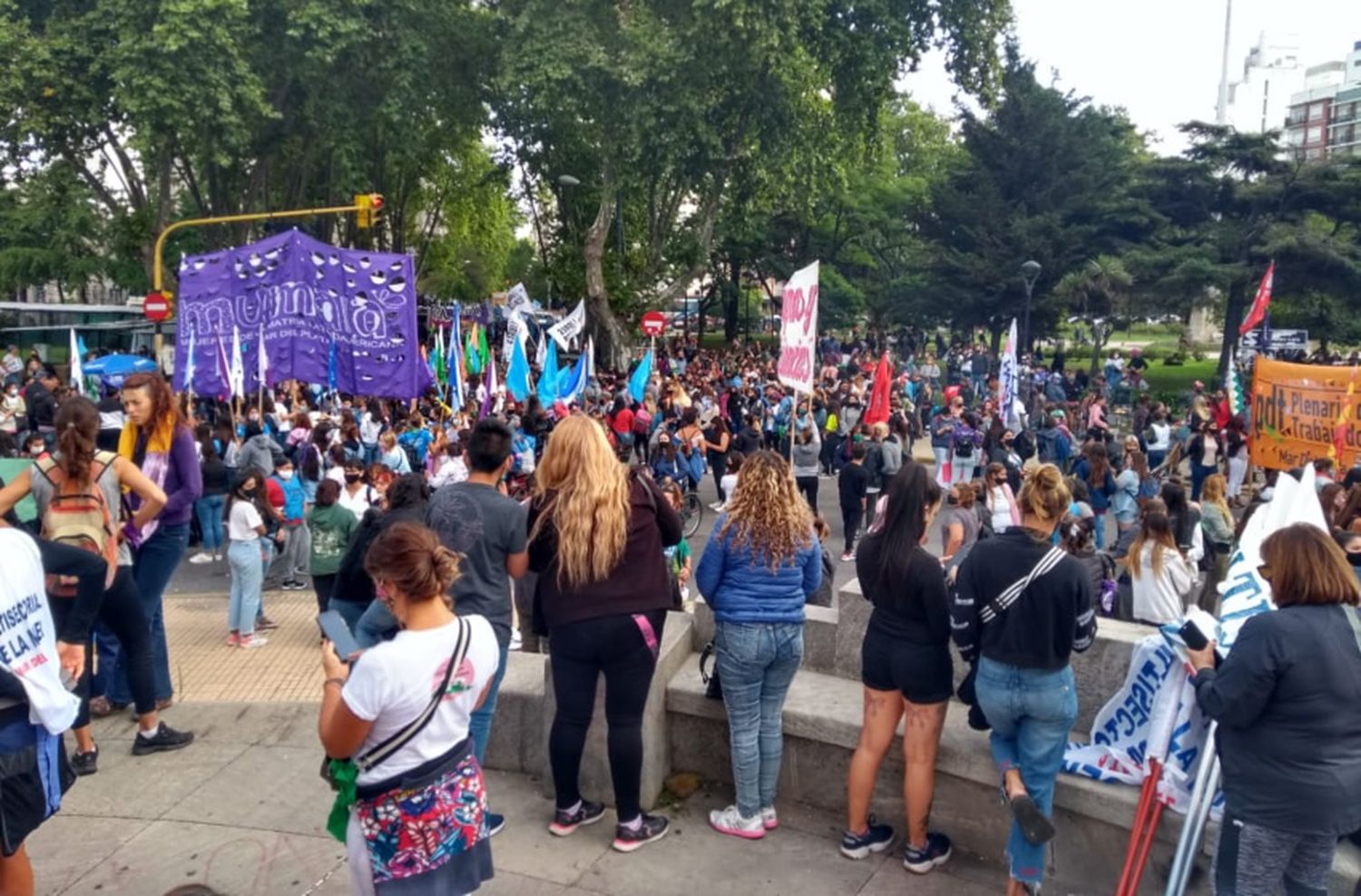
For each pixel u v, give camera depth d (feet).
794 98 112.98
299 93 115.24
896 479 14.57
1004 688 13.41
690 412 57.36
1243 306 130.00
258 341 52.03
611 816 16.46
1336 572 10.98
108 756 18.72
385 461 51.44
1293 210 128.98
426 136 125.90
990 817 15.35
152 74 92.07
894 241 180.96
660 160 111.34
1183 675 13.21
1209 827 13.20
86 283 144.25
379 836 10.41
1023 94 143.95
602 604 14.57
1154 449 68.95
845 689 17.70
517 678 18.30
